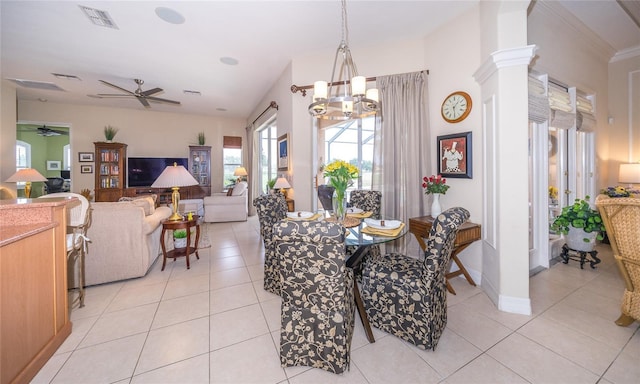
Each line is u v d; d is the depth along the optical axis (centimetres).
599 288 252
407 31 314
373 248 259
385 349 170
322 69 380
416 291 169
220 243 423
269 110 519
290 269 146
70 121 627
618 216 180
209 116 761
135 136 688
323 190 288
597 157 384
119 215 268
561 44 316
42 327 159
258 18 290
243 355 166
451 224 159
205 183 727
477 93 266
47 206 168
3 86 486
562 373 149
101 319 205
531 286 258
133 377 148
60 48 358
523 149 212
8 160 495
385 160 328
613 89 402
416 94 313
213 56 383
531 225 302
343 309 146
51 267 168
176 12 280
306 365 155
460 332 187
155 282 274
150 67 420
